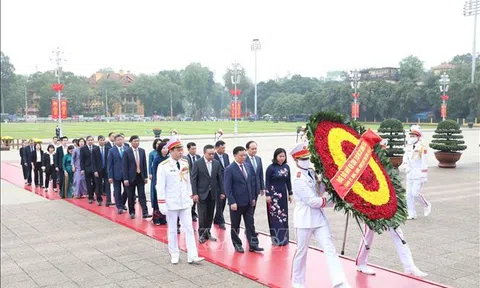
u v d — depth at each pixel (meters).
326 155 5.75
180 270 6.88
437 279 6.34
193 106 119.44
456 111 63.88
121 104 106.00
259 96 107.25
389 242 8.29
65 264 7.30
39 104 100.44
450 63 78.25
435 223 9.76
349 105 70.50
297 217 5.79
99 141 12.26
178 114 115.75
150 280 6.48
